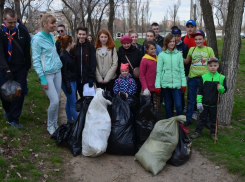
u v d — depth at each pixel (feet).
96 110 12.82
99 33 15.71
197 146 14.21
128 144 12.75
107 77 15.67
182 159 12.33
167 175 11.63
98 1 46.37
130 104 13.85
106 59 15.71
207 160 12.86
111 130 12.85
